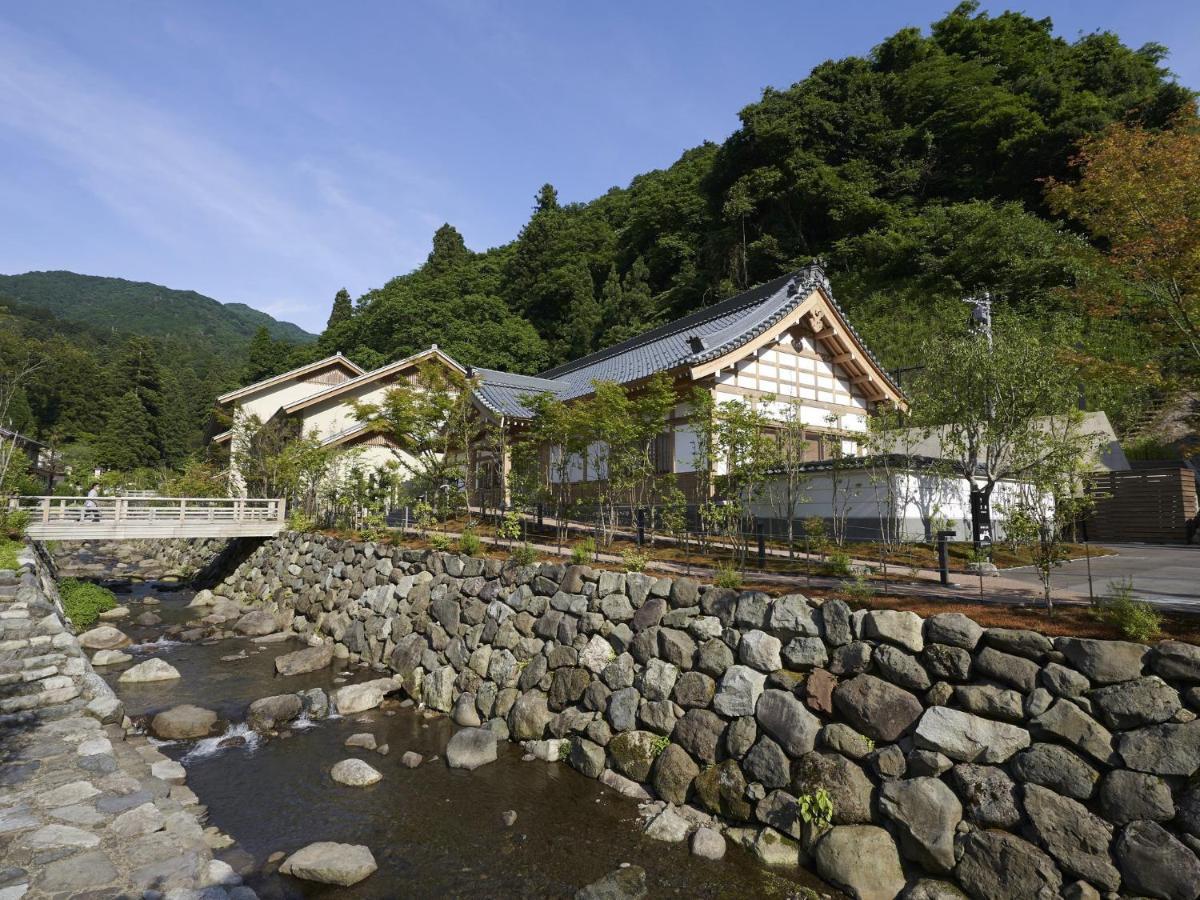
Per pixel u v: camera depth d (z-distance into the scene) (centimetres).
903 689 555
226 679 1134
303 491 2142
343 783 731
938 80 4038
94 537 1712
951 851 483
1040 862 447
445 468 1542
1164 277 714
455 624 1080
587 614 862
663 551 1153
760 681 646
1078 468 987
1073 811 449
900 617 574
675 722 702
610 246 5134
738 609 694
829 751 573
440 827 638
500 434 1702
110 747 709
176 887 466
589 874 557
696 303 4131
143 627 1546
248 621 1522
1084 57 3891
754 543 1231
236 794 709
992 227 3155
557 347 4425
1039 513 751
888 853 506
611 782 718
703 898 514
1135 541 1678
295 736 881
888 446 1344
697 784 645
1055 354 1055
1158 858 411
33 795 587
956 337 1338
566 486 1848
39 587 1237
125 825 542
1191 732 423
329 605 1481
